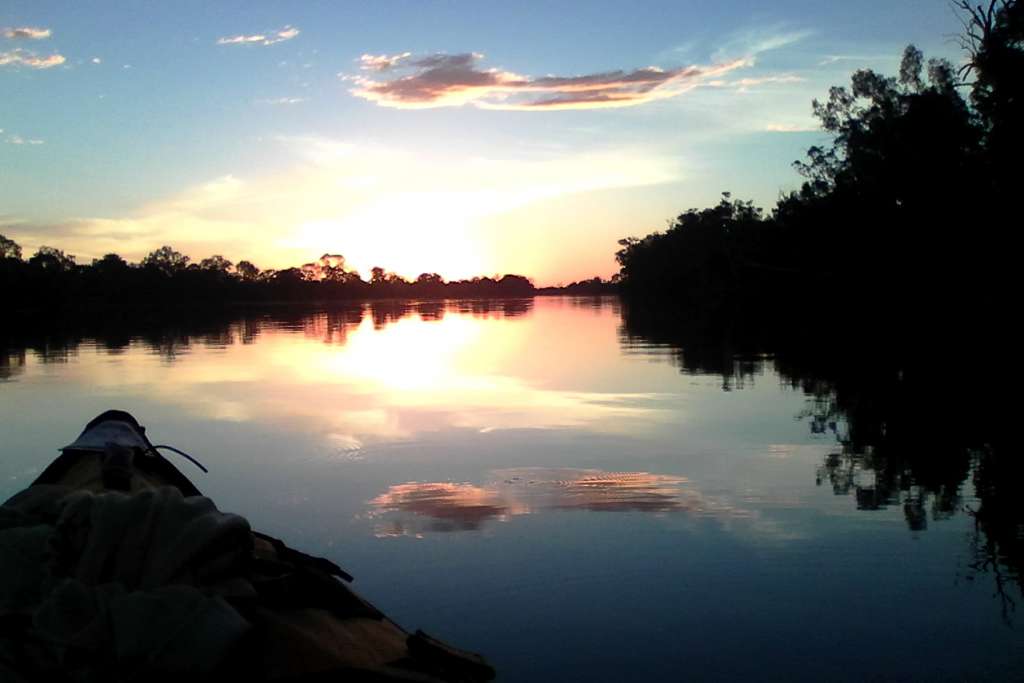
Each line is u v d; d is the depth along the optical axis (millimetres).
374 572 6008
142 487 4215
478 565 6145
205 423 12133
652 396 14672
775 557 6258
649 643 4883
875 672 4496
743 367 19281
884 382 16094
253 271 138750
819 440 10562
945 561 6141
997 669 4555
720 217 90938
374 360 21969
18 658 2531
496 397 14742
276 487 8406
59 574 2758
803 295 66000
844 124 56188
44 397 14867
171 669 2533
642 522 7145
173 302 114125
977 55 36031
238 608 2785
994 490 8000
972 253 40625
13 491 8289
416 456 9797
